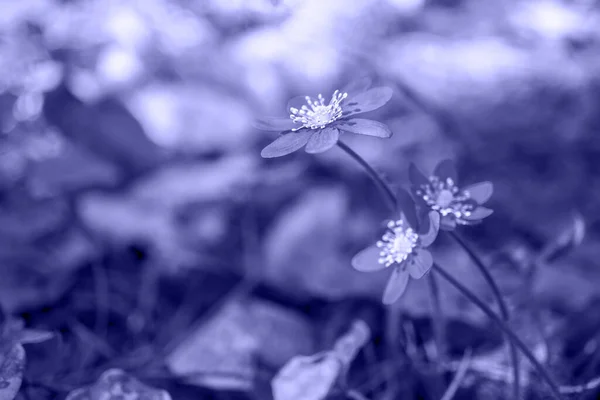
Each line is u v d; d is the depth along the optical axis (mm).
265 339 347
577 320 350
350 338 317
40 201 395
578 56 480
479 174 420
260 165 433
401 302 337
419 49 499
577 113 448
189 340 347
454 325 350
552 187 406
